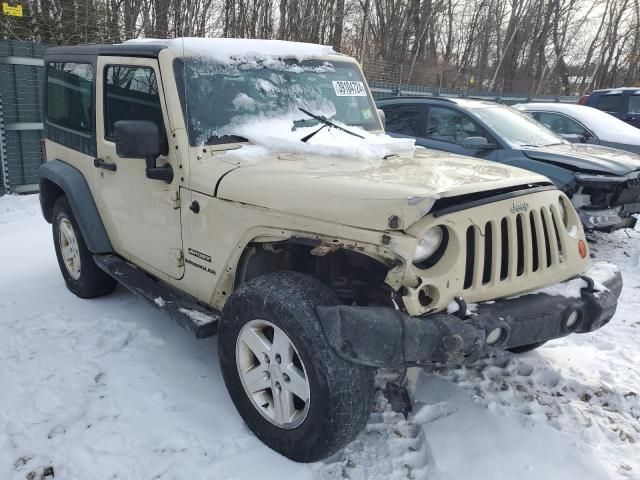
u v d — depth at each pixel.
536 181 3.03
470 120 7.12
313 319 2.53
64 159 4.75
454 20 30.20
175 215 3.46
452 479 2.66
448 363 2.46
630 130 9.04
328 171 2.96
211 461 2.77
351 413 2.49
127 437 2.95
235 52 3.72
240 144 3.44
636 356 3.98
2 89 8.20
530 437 2.94
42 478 2.70
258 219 2.89
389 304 2.77
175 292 3.78
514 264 2.79
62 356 3.80
